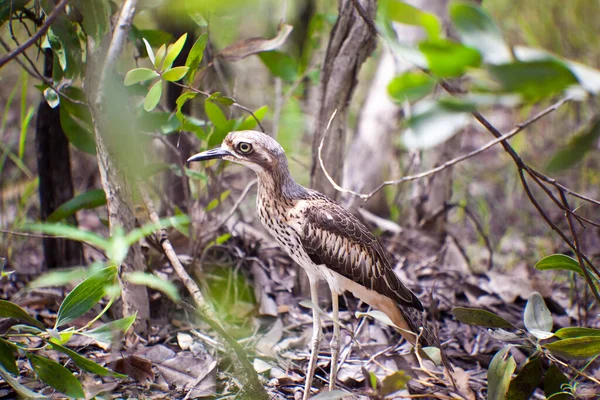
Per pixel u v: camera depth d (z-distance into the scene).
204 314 7.27
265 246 11.42
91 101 7.69
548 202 14.18
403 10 4.27
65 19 7.98
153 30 9.05
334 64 9.27
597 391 7.96
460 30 3.94
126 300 8.42
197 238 9.76
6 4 8.02
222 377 8.06
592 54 16.16
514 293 10.71
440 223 12.00
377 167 12.95
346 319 9.89
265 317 9.77
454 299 10.66
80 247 10.07
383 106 13.19
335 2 16.44
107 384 7.62
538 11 17.00
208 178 9.77
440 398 7.77
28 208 12.59
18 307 6.72
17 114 15.19
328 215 8.34
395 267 11.41
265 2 6.14
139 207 8.06
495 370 7.17
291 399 7.97
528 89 3.61
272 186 8.32
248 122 8.94
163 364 8.16
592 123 3.92
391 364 8.80
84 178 13.52
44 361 6.68
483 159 16.02
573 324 10.07
